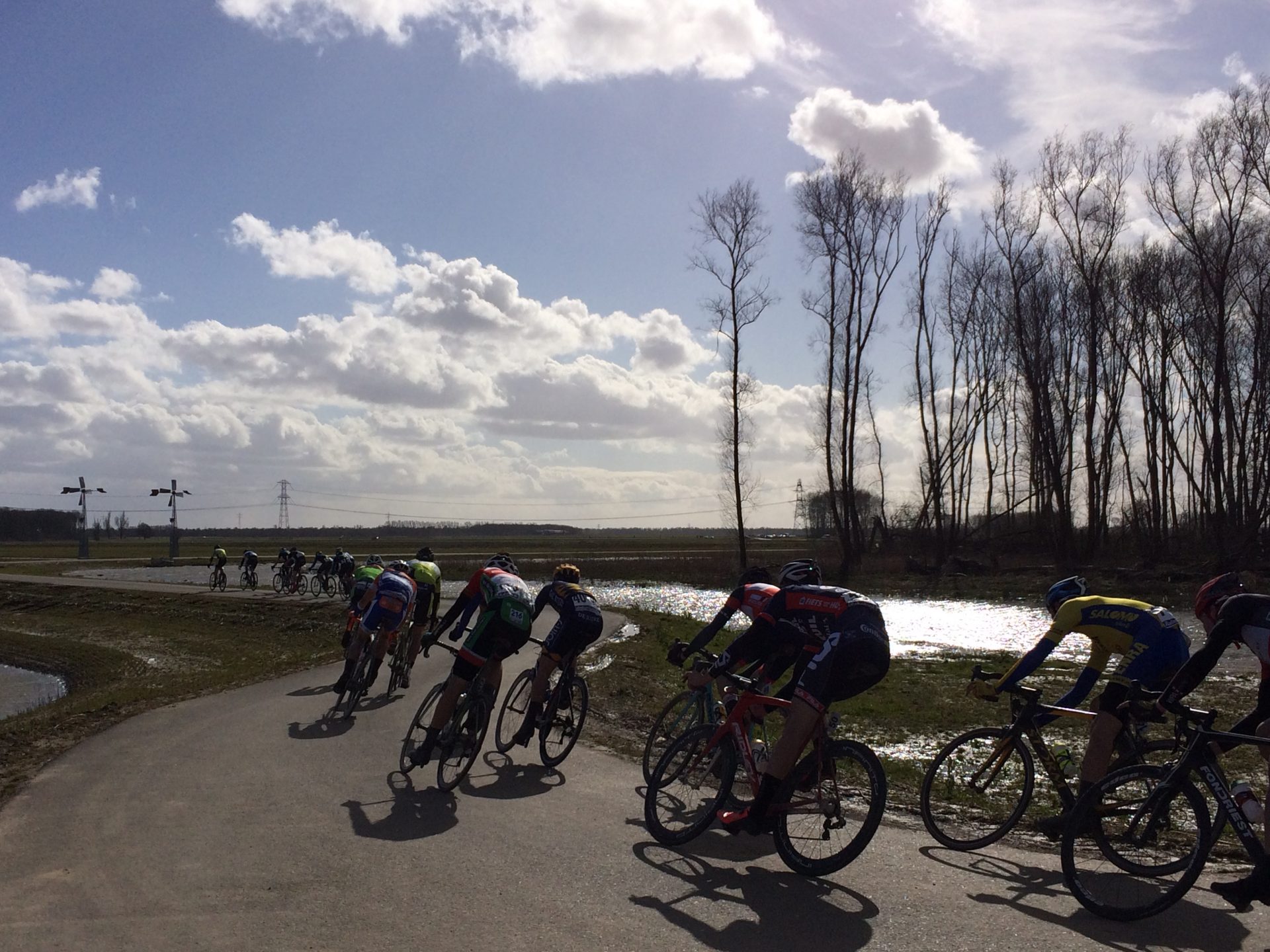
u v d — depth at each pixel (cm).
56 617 3366
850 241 4553
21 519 14675
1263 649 445
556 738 755
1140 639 534
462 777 664
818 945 393
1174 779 444
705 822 524
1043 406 4781
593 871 486
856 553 4706
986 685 580
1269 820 421
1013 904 449
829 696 497
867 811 474
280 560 3384
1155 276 4284
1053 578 3956
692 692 704
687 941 396
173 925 411
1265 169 3338
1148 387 4672
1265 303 3897
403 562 1202
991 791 573
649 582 4328
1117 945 396
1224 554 3681
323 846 523
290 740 839
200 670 1764
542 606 742
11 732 910
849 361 4594
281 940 394
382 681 1223
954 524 4944
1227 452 4175
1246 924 424
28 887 460
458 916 422
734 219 4472
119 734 871
